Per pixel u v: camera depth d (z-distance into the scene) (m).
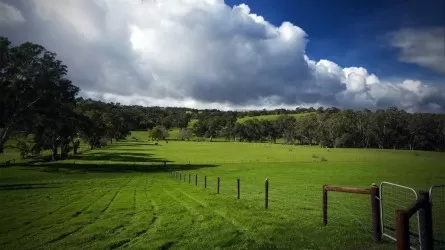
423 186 35.56
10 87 61.41
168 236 11.40
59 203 22.38
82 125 83.44
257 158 102.62
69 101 72.50
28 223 15.44
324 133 168.62
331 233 10.93
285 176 50.22
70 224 14.52
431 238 7.21
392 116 162.25
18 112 63.84
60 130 76.12
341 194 26.03
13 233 13.27
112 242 10.92
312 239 10.29
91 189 31.94
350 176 49.12
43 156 99.00
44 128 69.38
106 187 33.97
